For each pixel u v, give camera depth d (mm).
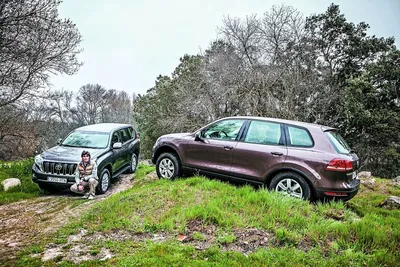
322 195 5004
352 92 21766
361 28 27000
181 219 4434
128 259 3303
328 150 5090
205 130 6516
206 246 3730
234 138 6039
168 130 30078
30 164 9953
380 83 22734
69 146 8602
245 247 3730
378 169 23797
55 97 17906
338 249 3695
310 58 24344
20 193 7730
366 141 23047
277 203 4727
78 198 7305
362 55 26500
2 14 13188
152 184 6637
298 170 5156
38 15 14375
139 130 39781
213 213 4434
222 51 24031
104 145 8609
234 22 23703
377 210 5574
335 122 23016
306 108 21891
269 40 23359
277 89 22203
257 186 5633
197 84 26312
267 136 5719
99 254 3574
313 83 22250
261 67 22516
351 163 5035
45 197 7594
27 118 21391
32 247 3889
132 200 5559
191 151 6512
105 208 5387
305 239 3904
